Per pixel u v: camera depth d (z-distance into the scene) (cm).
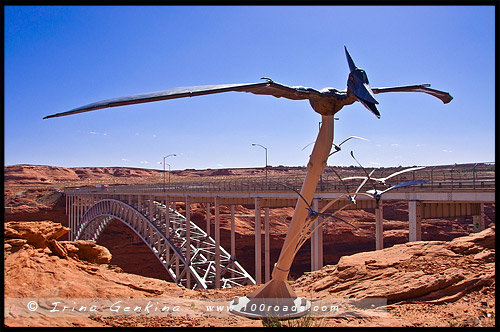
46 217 9362
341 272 1559
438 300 1243
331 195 2883
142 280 1656
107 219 7112
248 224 7025
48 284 1294
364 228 6300
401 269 1459
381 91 1125
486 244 1656
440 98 1170
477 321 1052
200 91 896
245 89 953
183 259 4394
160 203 6122
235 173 16825
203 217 7294
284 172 14500
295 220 1167
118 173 19812
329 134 1098
